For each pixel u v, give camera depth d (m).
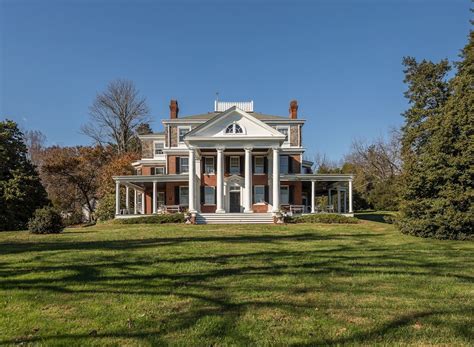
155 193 33.56
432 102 33.16
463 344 4.36
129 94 55.28
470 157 15.59
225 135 31.34
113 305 5.81
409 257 10.29
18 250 11.72
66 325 4.97
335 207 51.50
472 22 27.67
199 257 10.22
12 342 4.43
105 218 39.38
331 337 4.54
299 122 36.72
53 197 47.31
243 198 34.44
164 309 5.60
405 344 4.36
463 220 15.05
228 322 5.03
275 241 14.42
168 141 37.03
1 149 26.55
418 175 17.00
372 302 5.95
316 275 7.86
